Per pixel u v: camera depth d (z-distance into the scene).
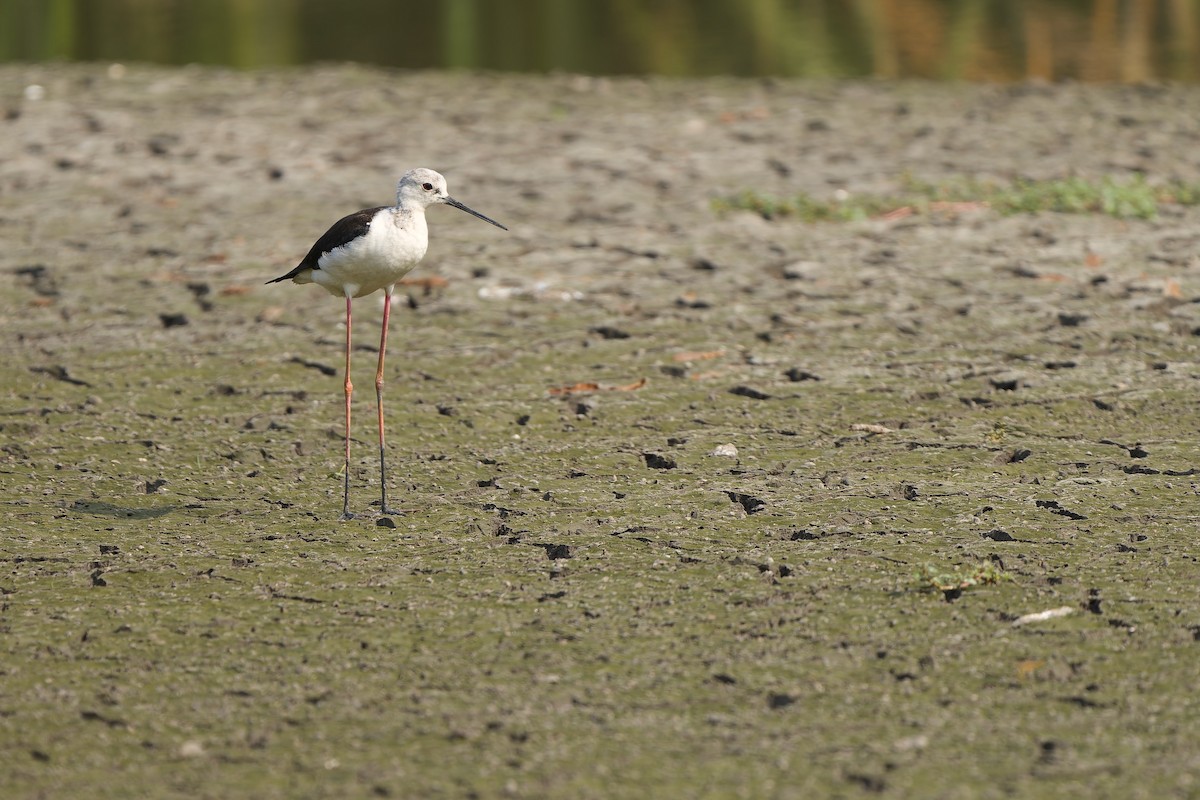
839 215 19.53
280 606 9.37
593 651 8.65
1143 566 9.59
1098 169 21.52
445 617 9.16
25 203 20.77
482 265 17.81
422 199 11.23
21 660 8.66
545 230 19.30
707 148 23.52
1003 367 14.10
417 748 7.61
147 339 15.43
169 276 17.56
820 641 8.70
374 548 10.34
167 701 8.16
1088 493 10.95
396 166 22.62
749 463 11.91
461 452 12.34
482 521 10.80
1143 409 12.90
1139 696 7.95
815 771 7.31
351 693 8.21
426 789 7.22
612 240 18.77
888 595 9.30
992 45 32.94
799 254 18.06
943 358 14.42
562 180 21.77
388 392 13.83
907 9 37.31
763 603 9.24
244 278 17.41
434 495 11.41
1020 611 9.00
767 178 21.64
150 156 23.34
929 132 24.17
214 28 38.31
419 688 8.25
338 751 7.60
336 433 12.79
